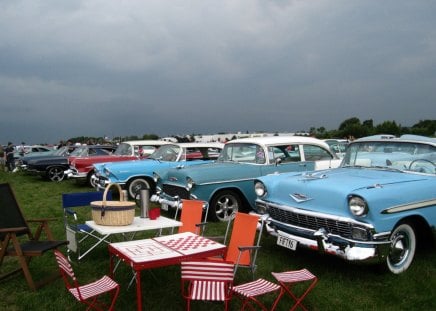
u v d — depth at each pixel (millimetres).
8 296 4504
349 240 4516
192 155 11359
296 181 5316
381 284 4605
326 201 4828
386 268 4699
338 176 5395
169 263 3779
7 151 22344
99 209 4949
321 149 8617
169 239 4457
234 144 8703
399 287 4500
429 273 4824
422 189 4891
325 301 4238
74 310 4109
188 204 5918
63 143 27438
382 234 4480
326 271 5031
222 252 4129
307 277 3965
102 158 14383
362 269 5027
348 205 4566
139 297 3658
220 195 7703
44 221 5242
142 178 10859
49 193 12977
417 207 4793
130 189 10758
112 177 10648
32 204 10820
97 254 5852
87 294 3631
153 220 5316
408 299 4258
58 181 16656
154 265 3695
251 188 7871
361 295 4379
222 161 8750
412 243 4934
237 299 4258
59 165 16781
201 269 3674
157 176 8617
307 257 5590
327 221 4773
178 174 7855
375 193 4516
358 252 4438
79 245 6176
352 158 6352
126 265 5316
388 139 6008
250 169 7883
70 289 3809
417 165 5551
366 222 4465
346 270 5055
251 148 8258
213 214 7656
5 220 4934
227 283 3676
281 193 5430
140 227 4887
